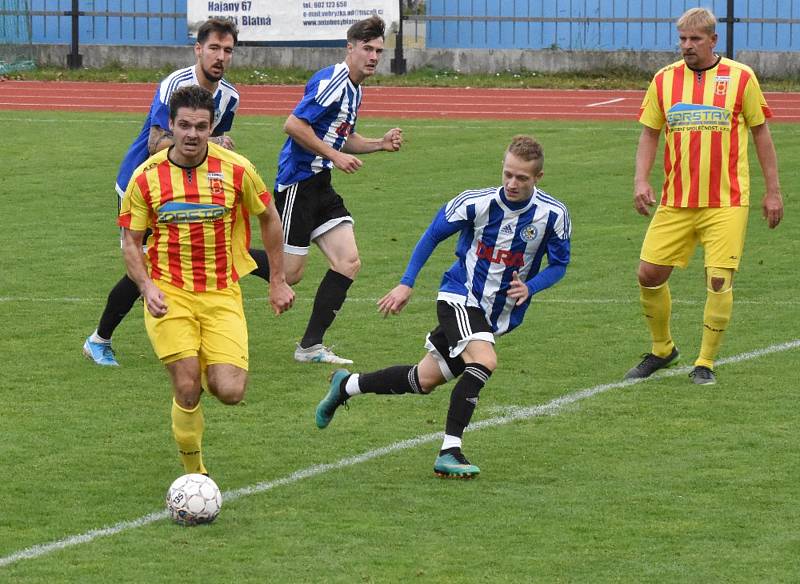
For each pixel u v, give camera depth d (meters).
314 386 19.89
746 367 20.91
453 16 72.38
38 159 43.28
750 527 13.84
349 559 12.95
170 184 14.69
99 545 13.32
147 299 14.39
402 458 16.41
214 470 15.88
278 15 68.81
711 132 19.69
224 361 14.84
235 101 21.05
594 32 72.88
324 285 21.50
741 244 19.86
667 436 17.27
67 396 19.16
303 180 21.78
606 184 39.31
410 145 46.41
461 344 15.75
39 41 72.81
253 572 12.59
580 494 14.95
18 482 15.30
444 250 30.80
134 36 73.44
